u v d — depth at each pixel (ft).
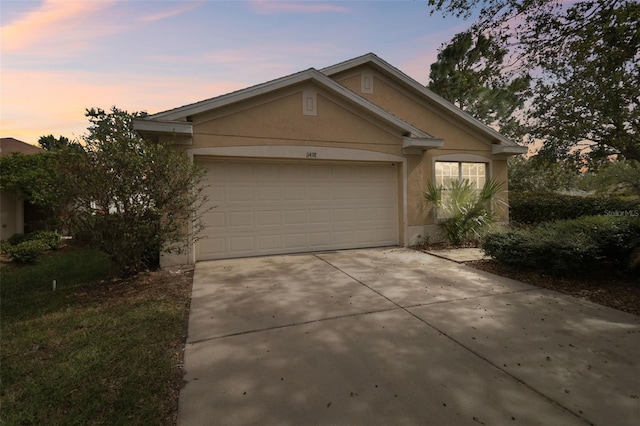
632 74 20.26
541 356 10.61
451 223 31.81
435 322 13.42
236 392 8.75
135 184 17.99
